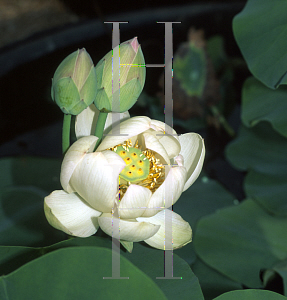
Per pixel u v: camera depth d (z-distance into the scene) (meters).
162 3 2.25
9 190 1.22
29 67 1.74
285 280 1.14
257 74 1.14
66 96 1.01
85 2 2.29
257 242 1.23
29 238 1.15
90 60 1.00
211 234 1.24
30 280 0.97
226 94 1.75
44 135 1.65
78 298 0.97
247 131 1.45
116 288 0.97
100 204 1.03
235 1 2.07
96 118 1.09
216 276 1.20
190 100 1.71
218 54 1.80
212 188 1.37
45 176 1.27
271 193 1.29
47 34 1.80
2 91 1.69
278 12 1.15
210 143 1.68
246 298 1.04
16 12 2.40
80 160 1.01
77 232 1.04
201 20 1.97
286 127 1.22
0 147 1.56
